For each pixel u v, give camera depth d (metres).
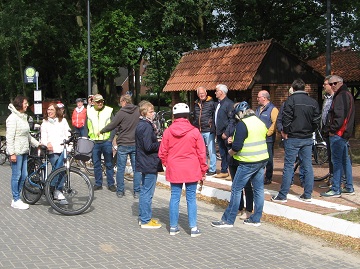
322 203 6.96
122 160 8.30
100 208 7.48
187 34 24.47
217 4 21.97
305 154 6.99
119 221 6.63
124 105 8.24
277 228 6.27
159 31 24.75
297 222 6.33
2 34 25.67
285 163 7.00
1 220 6.64
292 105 6.84
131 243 5.55
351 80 18.25
